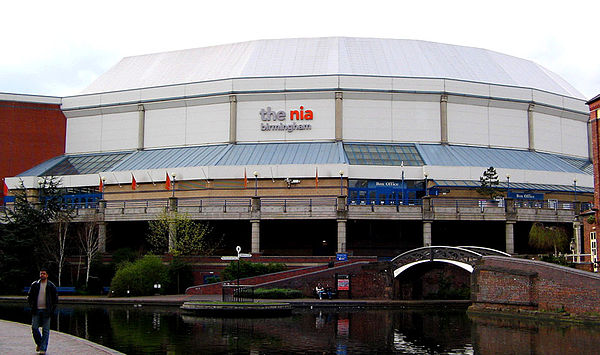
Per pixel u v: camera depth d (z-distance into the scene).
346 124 77.56
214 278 56.50
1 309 44.69
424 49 90.00
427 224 62.22
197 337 31.53
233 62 87.25
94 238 65.50
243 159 72.75
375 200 69.62
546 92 83.88
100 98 83.75
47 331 19.72
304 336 32.31
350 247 69.19
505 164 75.25
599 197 45.91
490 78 86.19
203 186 70.94
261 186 69.88
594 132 46.78
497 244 70.38
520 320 38.59
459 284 52.44
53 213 63.78
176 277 56.94
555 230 62.19
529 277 39.78
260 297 49.41
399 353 27.84
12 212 62.75
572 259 52.25
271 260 58.44
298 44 89.75
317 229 69.69
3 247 58.31
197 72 87.00
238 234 70.62
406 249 69.31
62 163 82.19
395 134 78.00
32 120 84.75
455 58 89.44
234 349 28.36
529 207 65.12
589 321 36.00
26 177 76.50
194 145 79.62
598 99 46.34
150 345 29.12
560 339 30.98
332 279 51.16
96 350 20.50
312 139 77.31
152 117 82.06
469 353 27.75
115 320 38.19
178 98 80.19
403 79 78.06
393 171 69.81
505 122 81.56
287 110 78.00
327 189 69.00
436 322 38.00
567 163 82.50
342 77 77.38
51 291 20.00
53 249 62.03
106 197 74.75
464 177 70.62
